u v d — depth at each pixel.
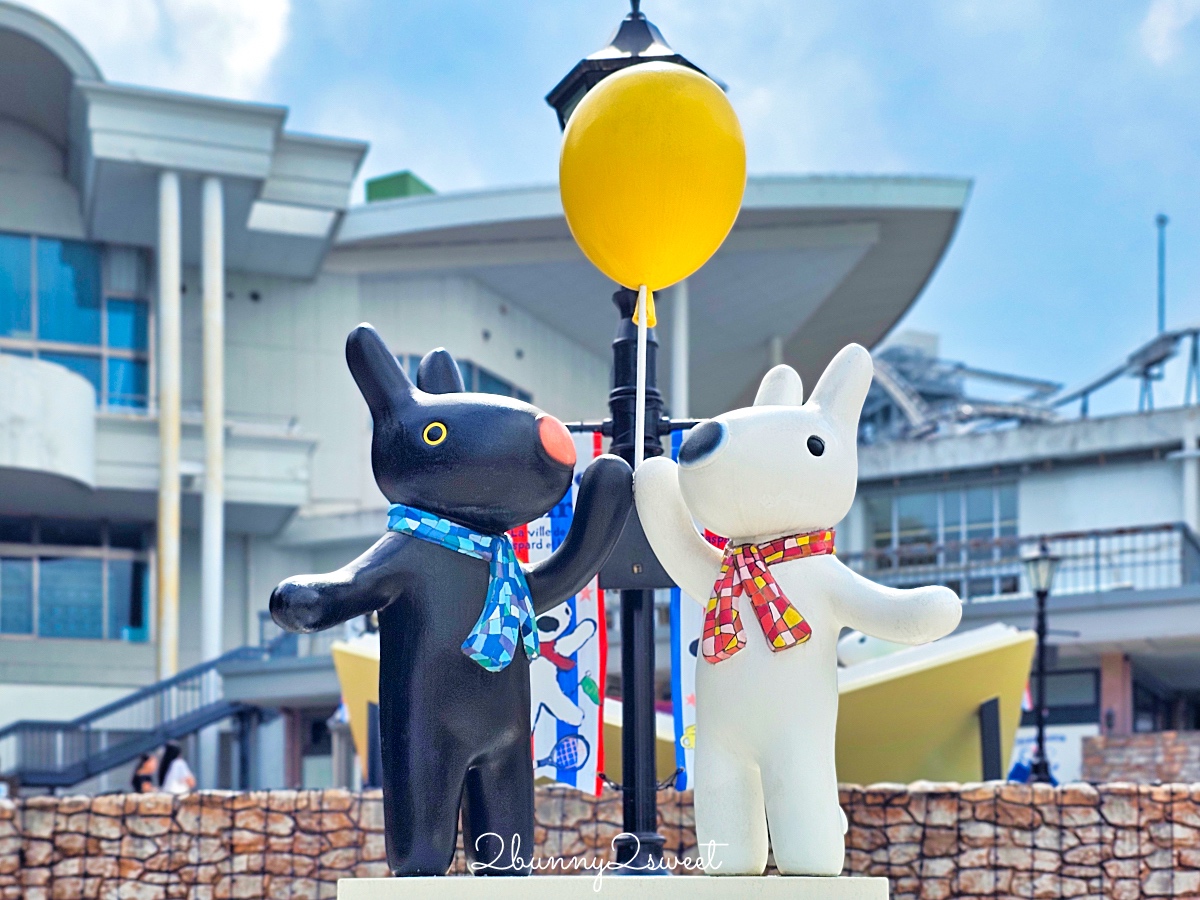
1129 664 18.42
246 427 23.73
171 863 8.05
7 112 24.91
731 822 3.70
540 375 28.95
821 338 31.05
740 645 3.69
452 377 4.11
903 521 25.14
